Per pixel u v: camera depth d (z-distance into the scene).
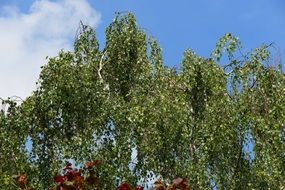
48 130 14.23
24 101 14.19
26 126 14.00
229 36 13.72
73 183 5.42
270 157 12.58
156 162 13.44
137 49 16.52
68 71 14.30
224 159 13.04
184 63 14.39
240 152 12.99
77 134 13.65
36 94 14.31
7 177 11.64
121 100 14.48
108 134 13.88
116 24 16.78
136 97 14.12
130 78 16.52
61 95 14.12
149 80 15.20
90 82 14.48
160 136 13.38
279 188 12.55
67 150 13.50
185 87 14.05
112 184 13.09
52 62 14.37
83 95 14.23
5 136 13.73
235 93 13.54
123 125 13.86
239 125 13.04
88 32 16.59
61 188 5.47
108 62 16.53
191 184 12.72
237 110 13.11
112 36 16.62
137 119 13.41
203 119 13.56
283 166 12.68
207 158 12.84
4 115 14.02
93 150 13.49
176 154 13.46
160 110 13.51
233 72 13.65
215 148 12.88
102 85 14.61
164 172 13.41
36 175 13.63
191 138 13.38
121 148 13.52
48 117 14.27
